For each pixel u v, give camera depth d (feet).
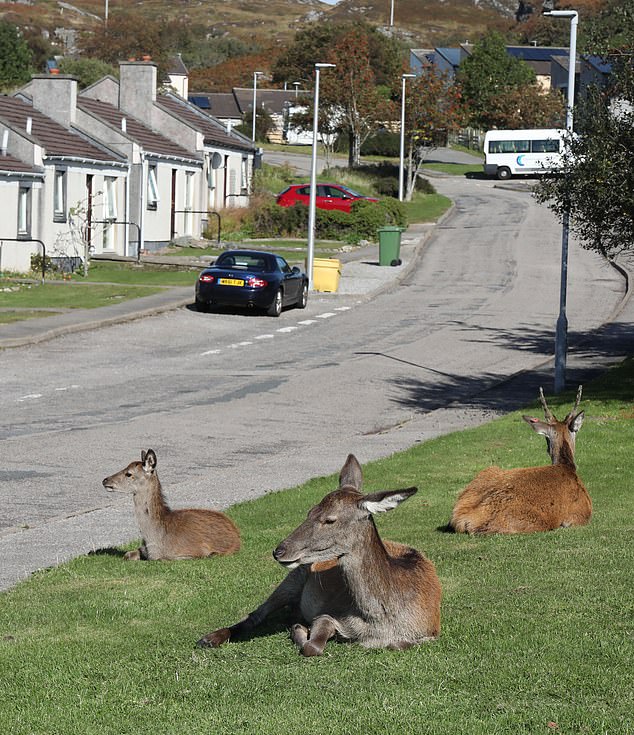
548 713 19.60
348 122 288.30
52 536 37.17
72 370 79.00
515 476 34.81
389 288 137.69
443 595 27.07
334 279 130.21
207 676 21.89
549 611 25.55
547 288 138.41
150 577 30.45
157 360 84.89
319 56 423.64
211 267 110.22
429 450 53.78
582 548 31.32
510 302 127.03
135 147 152.25
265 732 19.08
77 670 22.59
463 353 93.97
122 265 142.10
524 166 300.81
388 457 52.47
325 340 98.84
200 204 178.40
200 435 58.54
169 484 46.47
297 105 357.82
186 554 32.68
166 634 25.07
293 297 116.47
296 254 163.43
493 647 23.09
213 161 181.78
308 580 24.04
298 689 20.97
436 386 78.59
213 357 87.51
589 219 67.56
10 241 124.98
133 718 19.95
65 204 137.28
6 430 57.88
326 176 256.73
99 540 36.47
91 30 558.97
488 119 363.76
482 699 20.34
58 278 127.24
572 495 34.65
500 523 33.91
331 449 55.62
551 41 528.63
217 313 110.42
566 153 68.03
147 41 461.78
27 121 138.21
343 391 75.05
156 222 161.38
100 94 181.78
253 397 71.31
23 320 96.32
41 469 48.96
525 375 84.17
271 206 188.34
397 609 23.02
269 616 25.80
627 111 64.90
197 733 19.16
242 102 388.78
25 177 127.34
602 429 58.23
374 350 93.91
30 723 19.85
